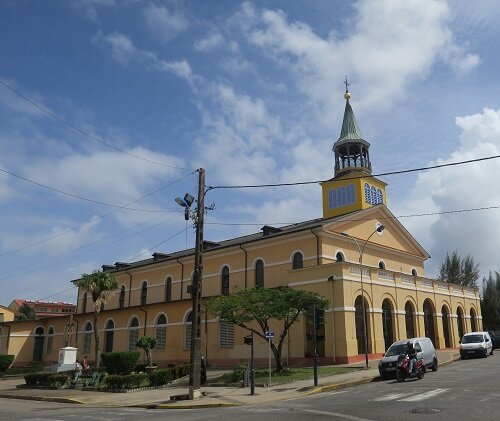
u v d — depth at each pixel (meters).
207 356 38.81
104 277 43.03
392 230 44.56
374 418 11.90
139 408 18.88
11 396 26.27
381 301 34.72
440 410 12.62
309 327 32.69
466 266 66.06
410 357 21.97
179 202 22.58
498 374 21.73
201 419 13.39
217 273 43.75
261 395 20.00
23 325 56.03
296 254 38.19
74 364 38.88
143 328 45.22
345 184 44.69
